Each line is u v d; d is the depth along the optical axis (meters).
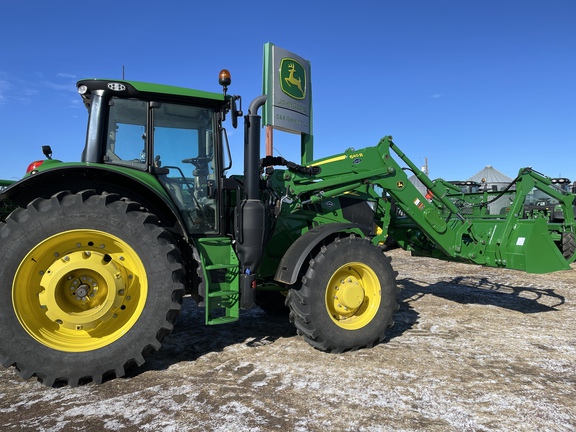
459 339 4.32
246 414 2.72
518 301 6.05
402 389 3.12
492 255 5.02
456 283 7.46
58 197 3.10
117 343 3.18
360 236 4.23
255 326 4.76
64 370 3.05
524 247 4.73
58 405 2.82
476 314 5.31
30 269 3.08
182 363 3.61
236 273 3.71
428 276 8.20
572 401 2.96
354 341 3.92
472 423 2.64
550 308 5.65
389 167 4.71
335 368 3.52
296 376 3.34
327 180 4.50
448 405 2.88
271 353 3.87
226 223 4.03
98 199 3.19
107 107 3.58
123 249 3.29
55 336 3.14
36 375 3.06
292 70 9.31
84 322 3.12
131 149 3.64
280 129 9.29
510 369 3.54
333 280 4.02
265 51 8.88
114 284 3.20
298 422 2.62
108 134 3.58
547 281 7.66
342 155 4.61
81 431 2.50
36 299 3.12
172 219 3.75
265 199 4.26
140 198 3.63
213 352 3.88
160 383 3.19
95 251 3.25
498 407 2.86
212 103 3.87
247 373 3.39
